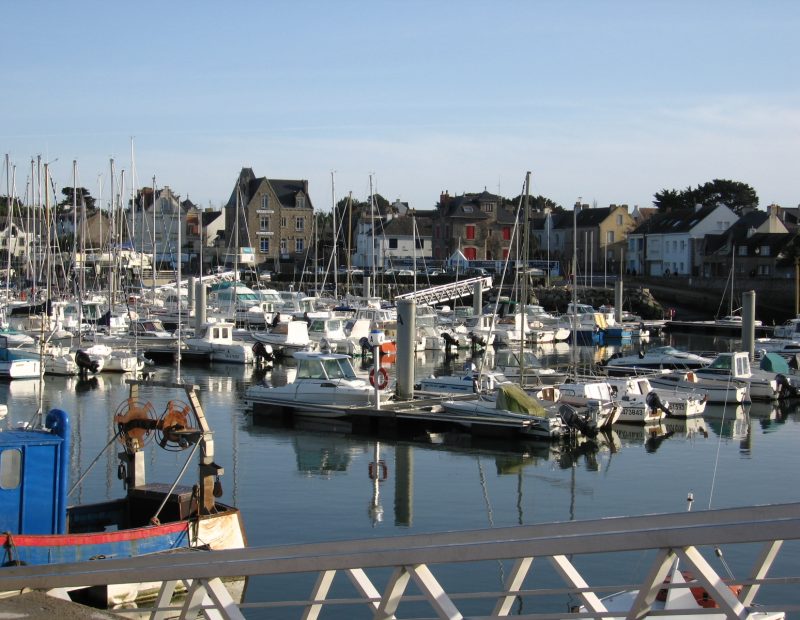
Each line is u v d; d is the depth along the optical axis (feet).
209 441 52.70
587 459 92.38
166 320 216.33
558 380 133.59
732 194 477.77
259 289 270.87
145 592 48.32
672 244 366.63
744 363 135.23
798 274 244.83
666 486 80.79
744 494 77.66
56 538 45.14
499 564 57.82
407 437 103.09
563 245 407.03
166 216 402.31
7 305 192.34
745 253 331.77
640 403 112.57
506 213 387.96
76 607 34.60
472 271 333.62
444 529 66.49
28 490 45.50
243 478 82.17
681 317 293.02
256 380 150.61
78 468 81.30
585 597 26.78
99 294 231.30
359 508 72.08
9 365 143.02
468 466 88.58
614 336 232.12
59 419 46.83
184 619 30.94
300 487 78.79
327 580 30.32
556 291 310.04
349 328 202.08
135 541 47.88
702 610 23.67
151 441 90.68
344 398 110.83
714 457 93.61
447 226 379.14
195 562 29.30
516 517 70.13
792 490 79.05
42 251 239.30
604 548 21.31
